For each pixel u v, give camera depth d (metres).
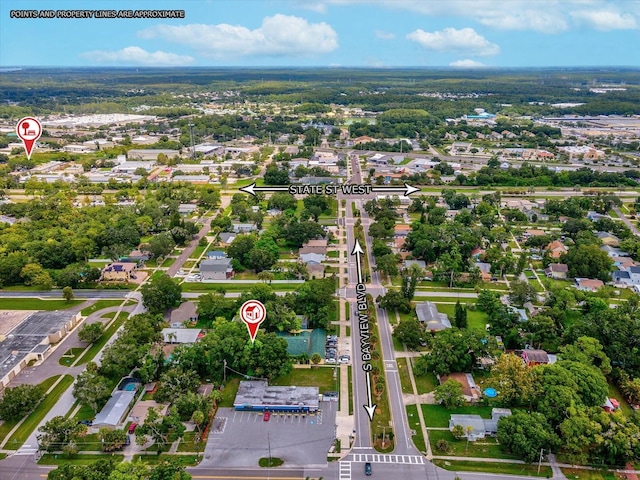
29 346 172.12
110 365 154.00
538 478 123.25
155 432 130.75
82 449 130.88
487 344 166.25
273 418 142.62
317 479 122.25
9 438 134.12
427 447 132.88
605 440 126.56
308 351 170.50
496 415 140.00
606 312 177.38
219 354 156.75
